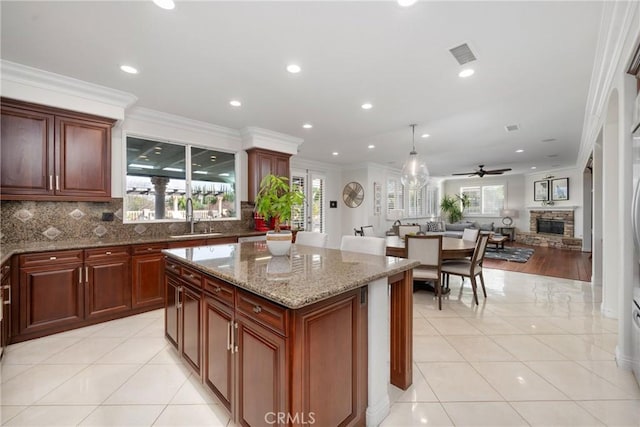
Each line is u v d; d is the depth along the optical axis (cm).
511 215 984
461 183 1124
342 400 143
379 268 172
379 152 615
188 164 412
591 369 212
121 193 351
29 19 189
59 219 309
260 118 391
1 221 277
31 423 161
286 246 216
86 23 194
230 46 221
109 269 299
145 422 162
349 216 783
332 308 137
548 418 164
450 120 396
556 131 453
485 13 183
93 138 302
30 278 255
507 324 296
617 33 191
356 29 200
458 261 411
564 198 856
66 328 275
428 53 229
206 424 161
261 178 459
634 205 186
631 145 204
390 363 198
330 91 302
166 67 254
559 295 396
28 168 267
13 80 254
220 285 164
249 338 141
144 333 273
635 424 159
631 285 210
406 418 165
